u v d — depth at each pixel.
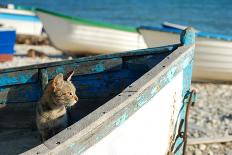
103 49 18.52
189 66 5.93
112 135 3.97
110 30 18.12
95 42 18.33
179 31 13.69
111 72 6.52
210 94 13.38
